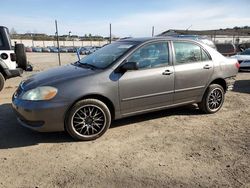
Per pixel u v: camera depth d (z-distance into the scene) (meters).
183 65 5.80
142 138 5.05
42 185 3.57
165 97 5.63
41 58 33.84
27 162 4.16
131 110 5.30
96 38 86.88
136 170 3.94
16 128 5.45
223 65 6.43
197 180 3.70
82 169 3.96
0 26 8.73
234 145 4.78
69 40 83.06
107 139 4.99
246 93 8.80
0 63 8.70
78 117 4.80
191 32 43.97
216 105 6.52
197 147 4.69
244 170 3.96
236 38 44.59
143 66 5.34
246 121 6.02
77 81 4.75
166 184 3.60
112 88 4.98
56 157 4.31
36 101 4.57
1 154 4.40
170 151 4.54
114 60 5.15
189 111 6.62
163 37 5.76
